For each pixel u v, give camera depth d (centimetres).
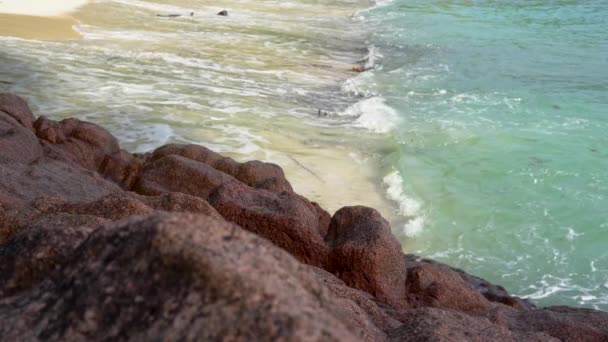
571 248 981
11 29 2077
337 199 1094
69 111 1366
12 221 530
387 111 1577
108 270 192
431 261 896
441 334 423
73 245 225
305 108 1566
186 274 181
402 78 1977
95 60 1816
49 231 231
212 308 172
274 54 2177
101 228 210
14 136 859
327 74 1967
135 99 1488
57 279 204
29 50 1842
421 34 2773
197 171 880
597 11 3388
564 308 704
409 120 1534
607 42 2602
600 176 1234
